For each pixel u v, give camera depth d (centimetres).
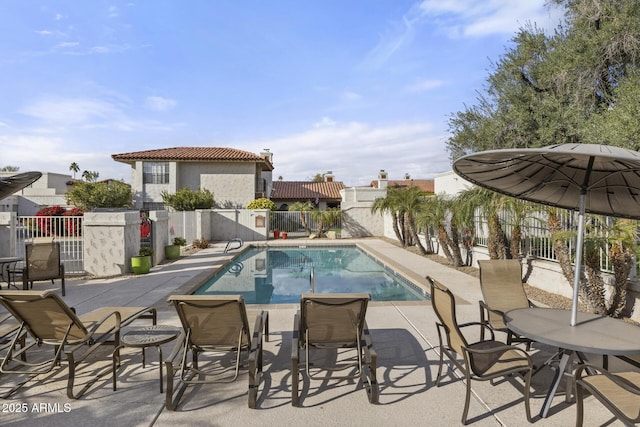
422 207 1402
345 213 2439
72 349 363
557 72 1193
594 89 1145
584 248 599
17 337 385
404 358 455
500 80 1375
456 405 346
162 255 1377
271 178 3772
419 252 1625
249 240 2291
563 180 389
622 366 415
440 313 372
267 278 1254
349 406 345
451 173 1759
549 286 808
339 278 1250
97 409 339
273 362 448
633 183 354
